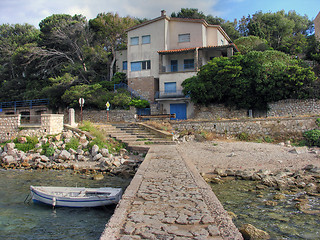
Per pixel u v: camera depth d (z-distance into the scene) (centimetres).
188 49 3528
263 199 914
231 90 3016
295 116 2216
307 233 638
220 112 3212
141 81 3916
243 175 1241
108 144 1923
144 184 750
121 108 3488
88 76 4300
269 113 2912
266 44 4294
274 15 5588
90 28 4669
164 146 1805
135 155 1778
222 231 423
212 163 1497
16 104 4431
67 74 3909
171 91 3547
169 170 957
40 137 2025
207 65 3184
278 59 3070
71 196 923
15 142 2045
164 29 3841
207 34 3972
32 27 5906
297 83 2686
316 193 963
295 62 3036
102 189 966
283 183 1088
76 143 1902
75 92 3500
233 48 3566
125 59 4356
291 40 4522
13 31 5712
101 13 4531
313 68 3091
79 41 4653
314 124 2064
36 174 1470
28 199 1022
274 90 2811
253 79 2914
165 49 3834
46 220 805
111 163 1577
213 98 3177
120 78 4131
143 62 3941
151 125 2344
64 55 4631
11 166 1692
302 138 2052
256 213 777
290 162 1477
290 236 621
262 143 2019
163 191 675
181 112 3456
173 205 561
